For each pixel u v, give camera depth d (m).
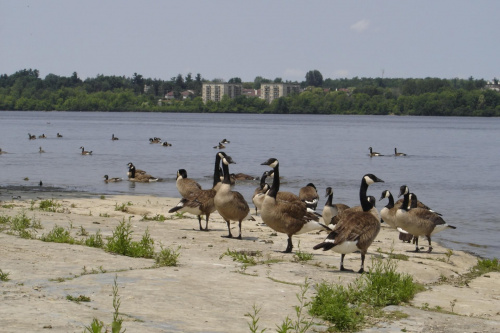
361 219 12.45
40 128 110.62
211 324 8.14
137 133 98.31
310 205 21.70
